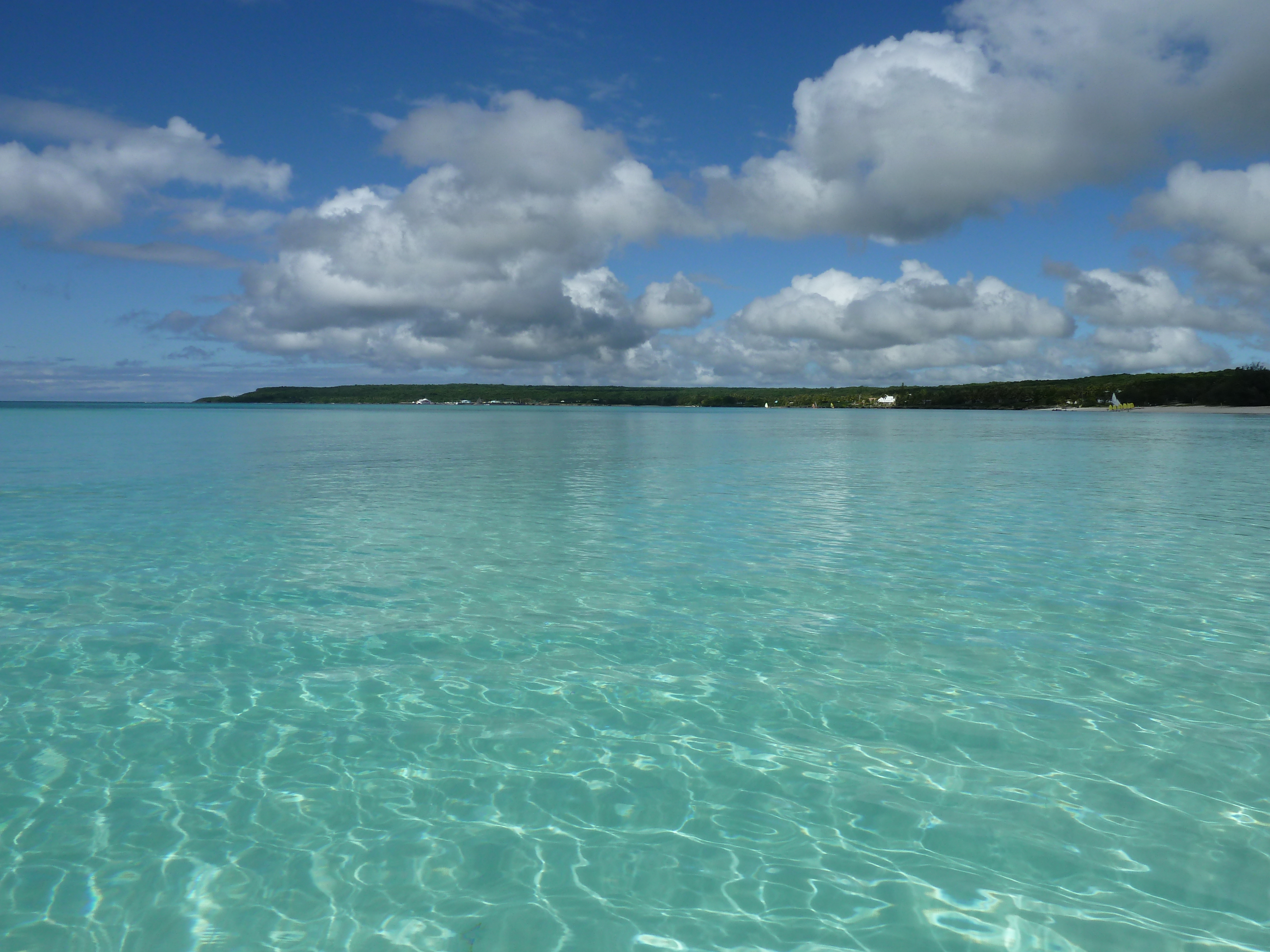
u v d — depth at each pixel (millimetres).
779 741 5109
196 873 3746
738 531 12648
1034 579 9336
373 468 23422
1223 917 3441
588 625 7531
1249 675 6223
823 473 22375
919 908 3512
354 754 4926
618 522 13484
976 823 4180
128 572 9570
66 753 4910
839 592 8758
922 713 5535
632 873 3770
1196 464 25688
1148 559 10469
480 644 6965
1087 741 5094
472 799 4422
